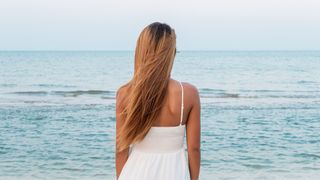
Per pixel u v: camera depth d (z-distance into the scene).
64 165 10.98
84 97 24.52
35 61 56.38
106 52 109.50
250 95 26.64
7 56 80.31
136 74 2.68
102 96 24.98
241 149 13.09
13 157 11.76
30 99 23.41
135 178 2.76
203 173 10.47
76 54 97.19
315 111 20.12
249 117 18.62
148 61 2.65
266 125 16.91
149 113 2.69
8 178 9.84
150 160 2.76
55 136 14.32
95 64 50.78
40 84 30.44
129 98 2.72
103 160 11.49
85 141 13.66
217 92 28.31
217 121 17.66
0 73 35.72
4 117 17.67
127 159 2.85
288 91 28.36
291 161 11.66
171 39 2.68
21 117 17.70
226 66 49.06
